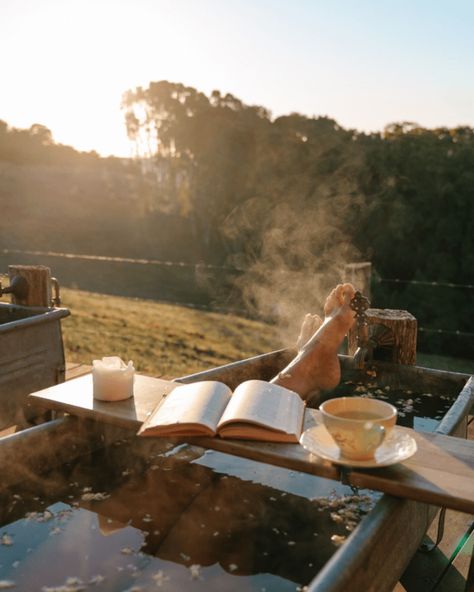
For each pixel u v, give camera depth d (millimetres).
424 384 2416
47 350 2914
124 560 1213
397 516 1154
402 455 1201
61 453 1620
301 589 1122
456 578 1614
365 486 1177
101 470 1633
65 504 1452
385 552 1129
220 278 21625
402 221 17656
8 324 2646
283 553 1243
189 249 26922
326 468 1208
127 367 1623
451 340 15719
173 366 7375
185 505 1454
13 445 1483
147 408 1545
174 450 1782
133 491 1524
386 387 2480
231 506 1445
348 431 1167
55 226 28875
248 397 1448
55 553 1237
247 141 23781
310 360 2090
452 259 17203
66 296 12859
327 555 1237
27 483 1525
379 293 16656
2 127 39094
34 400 1636
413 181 17766
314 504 1453
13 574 1163
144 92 31688
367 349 2512
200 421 1335
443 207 17312
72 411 1566
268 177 21703
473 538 1829
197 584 1139
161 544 1278
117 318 10812
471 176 16797
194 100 29047
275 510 1425
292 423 1379
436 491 1113
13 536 1302
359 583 1000
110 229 29297
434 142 17844
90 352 7668
